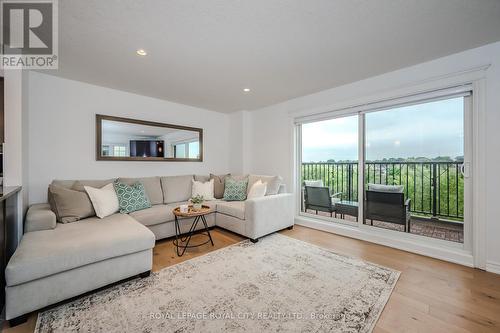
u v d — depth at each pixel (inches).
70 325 54.7
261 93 138.3
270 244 111.1
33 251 59.9
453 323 55.1
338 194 143.7
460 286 72.0
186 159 164.6
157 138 148.8
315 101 138.1
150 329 53.3
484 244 83.3
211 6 60.4
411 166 120.2
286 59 92.8
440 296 66.6
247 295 67.0
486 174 82.7
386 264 88.6
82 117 118.7
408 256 96.5
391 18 66.2
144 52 86.0
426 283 74.0
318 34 74.5
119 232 76.4
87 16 64.1
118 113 131.3
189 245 109.9
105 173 127.0
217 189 157.9
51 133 109.3
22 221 83.3
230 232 132.5
